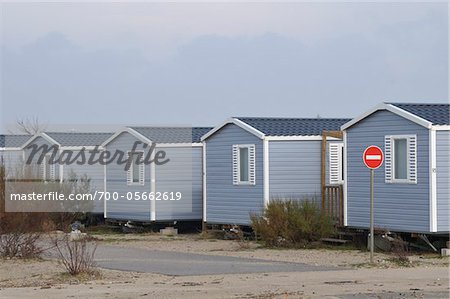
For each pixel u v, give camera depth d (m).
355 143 31.22
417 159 28.75
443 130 28.28
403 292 18.97
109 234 39.84
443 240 28.84
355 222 31.14
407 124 29.14
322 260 26.66
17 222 27.31
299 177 34.97
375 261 25.98
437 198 28.25
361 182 30.98
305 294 18.67
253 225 32.25
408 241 29.75
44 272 23.69
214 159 37.22
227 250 30.77
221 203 36.84
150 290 19.64
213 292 19.14
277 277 21.98
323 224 31.34
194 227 41.25
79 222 42.72
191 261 26.53
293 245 31.52
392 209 29.66
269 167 34.69
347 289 19.52
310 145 35.16
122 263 25.91
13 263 25.91
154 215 39.97
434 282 20.80
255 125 35.81
